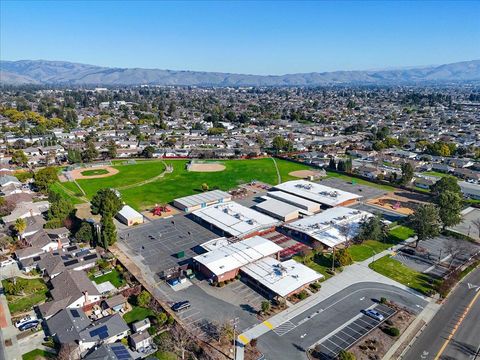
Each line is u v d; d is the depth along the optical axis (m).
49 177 156.75
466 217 139.38
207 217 128.88
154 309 80.44
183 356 67.50
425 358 68.69
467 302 86.25
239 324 77.25
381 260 105.06
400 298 87.44
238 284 92.25
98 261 100.00
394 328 75.19
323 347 71.06
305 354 69.25
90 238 111.44
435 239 118.69
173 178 185.00
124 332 72.25
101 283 91.25
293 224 124.19
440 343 72.69
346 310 82.50
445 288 89.62
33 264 97.31
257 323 77.69
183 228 125.88
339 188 172.12
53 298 83.31
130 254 106.75
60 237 112.06
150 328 74.44
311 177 184.88
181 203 143.38
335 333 75.06
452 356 69.31
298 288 87.00
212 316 79.69
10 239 111.25
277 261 98.69
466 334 75.38
